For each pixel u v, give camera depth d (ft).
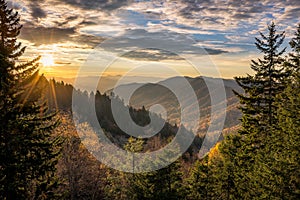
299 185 47.67
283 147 53.01
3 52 46.73
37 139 50.42
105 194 105.81
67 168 95.81
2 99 45.24
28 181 50.62
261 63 71.10
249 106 72.79
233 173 87.30
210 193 94.99
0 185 43.78
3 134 45.29
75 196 95.61
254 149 73.00
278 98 59.16
